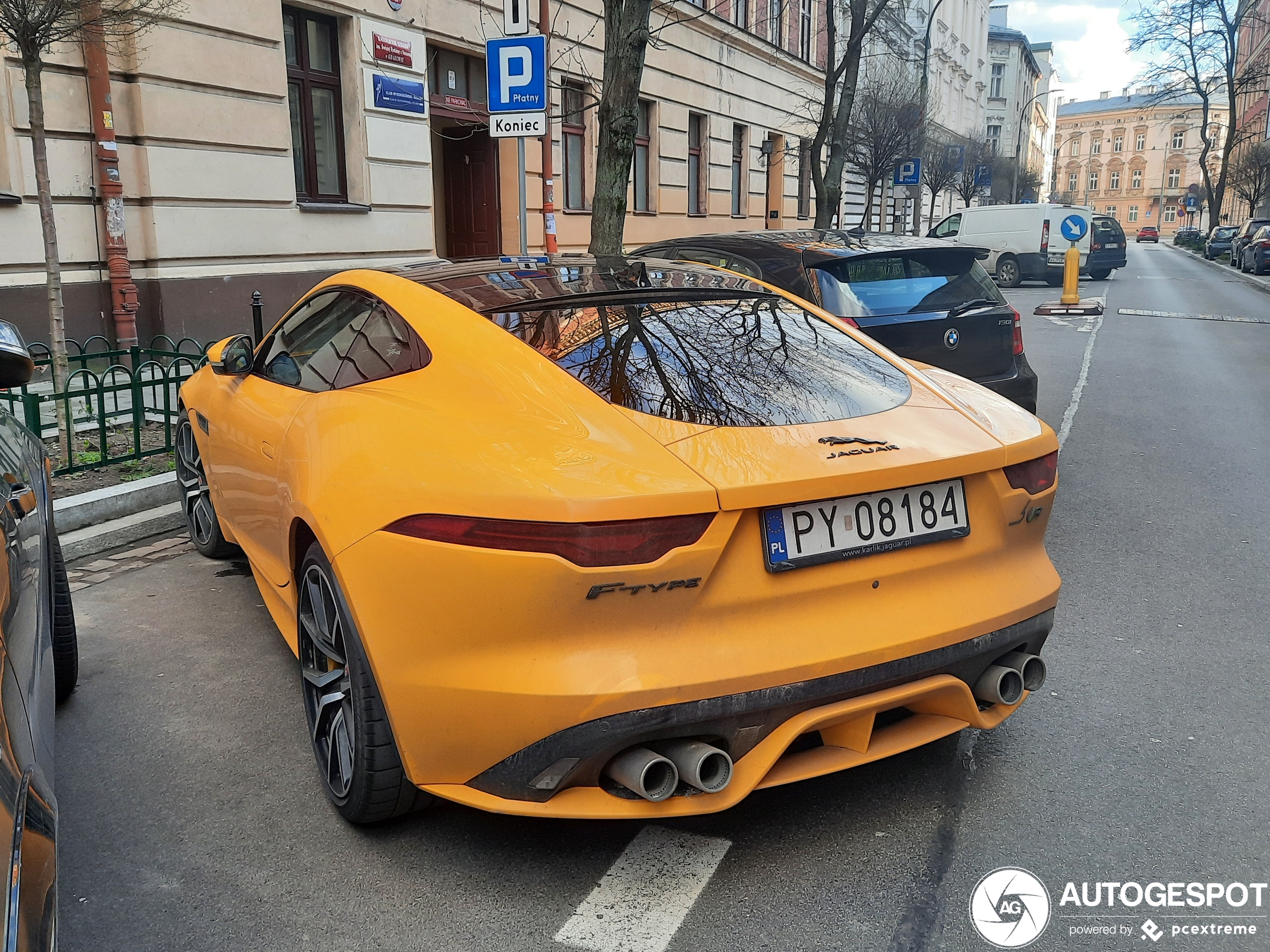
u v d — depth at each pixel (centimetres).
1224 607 441
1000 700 266
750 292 341
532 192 1573
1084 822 278
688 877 253
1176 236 7662
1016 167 6206
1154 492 630
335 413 283
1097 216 3039
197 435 448
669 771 222
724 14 2217
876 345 329
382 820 270
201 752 316
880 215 3497
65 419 594
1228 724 335
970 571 265
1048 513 287
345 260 1202
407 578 232
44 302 880
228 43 1017
